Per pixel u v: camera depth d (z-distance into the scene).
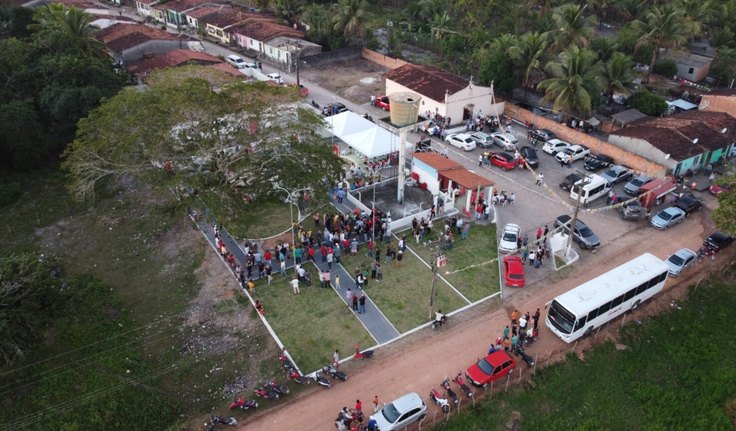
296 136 38.62
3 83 49.84
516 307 33.84
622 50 72.62
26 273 29.66
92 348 30.48
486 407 27.44
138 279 36.09
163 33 75.25
